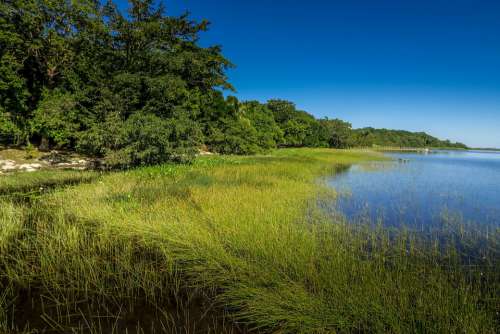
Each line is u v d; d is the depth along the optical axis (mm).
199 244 4664
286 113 56688
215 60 21172
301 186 10672
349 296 3260
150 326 2984
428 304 3139
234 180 11078
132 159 13023
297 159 23516
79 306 3307
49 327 2922
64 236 4902
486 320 2906
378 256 4586
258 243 4664
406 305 3057
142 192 8195
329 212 7613
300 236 5180
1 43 13500
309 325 2873
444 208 8586
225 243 4754
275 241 4797
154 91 13938
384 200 9594
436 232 6293
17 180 9656
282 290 3424
